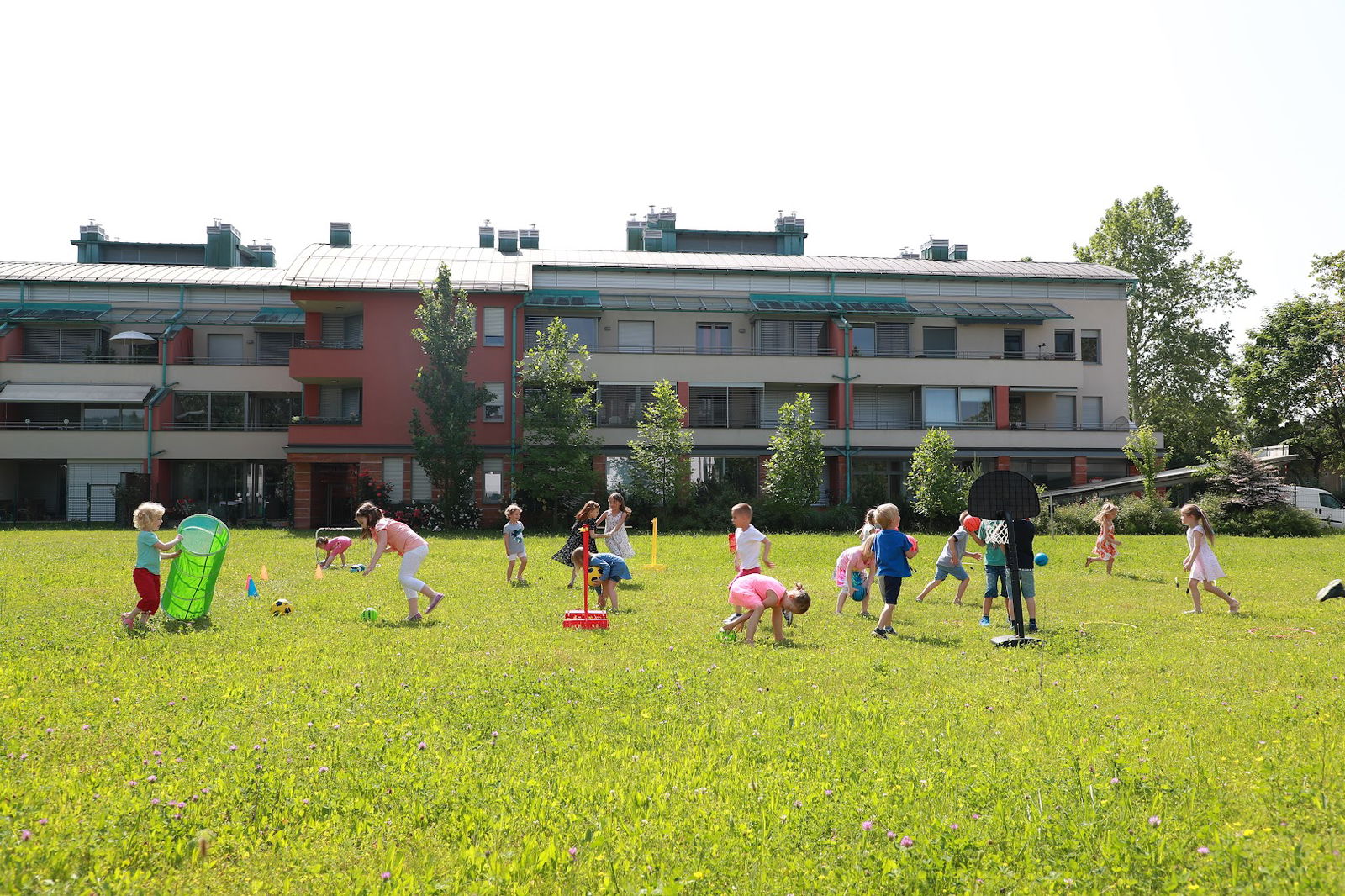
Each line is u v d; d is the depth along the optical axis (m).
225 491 45.34
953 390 46.94
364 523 12.83
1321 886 4.20
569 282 47.19
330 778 5.77
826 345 47.78
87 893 4.14
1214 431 61.22
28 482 45.72
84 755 6.20
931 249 55.72
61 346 45.12
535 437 40.41
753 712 7.62
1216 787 5.63
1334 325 52.44
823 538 32.66
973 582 19.23
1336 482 62.50
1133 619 13.98
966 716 7.47
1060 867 4.55
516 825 5.07
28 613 12.78
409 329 42.28
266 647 10.51
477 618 13.25
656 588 17.66
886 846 4.77
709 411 45.88
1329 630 12.86
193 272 48.75
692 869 4.50
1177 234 63.03
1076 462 47.38
